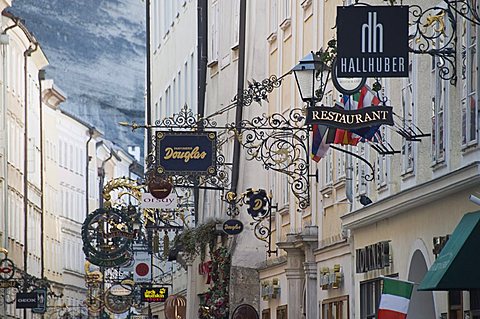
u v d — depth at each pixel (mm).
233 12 67750
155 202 67375
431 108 33906
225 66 69250
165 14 98688
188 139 46719
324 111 30000
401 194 35312
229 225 56750
